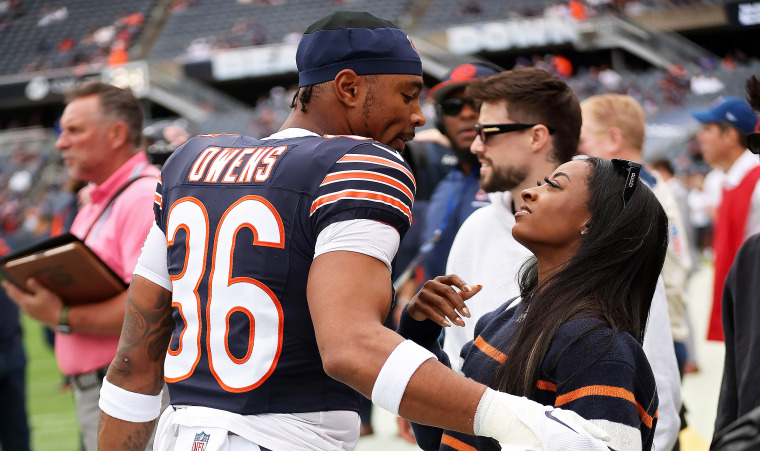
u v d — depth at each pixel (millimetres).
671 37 46906
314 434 3223
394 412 2900
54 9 57469
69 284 5699
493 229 5023
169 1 56062
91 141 6121
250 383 3166
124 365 3732
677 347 6840
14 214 46656
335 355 2922
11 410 9312
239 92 56469
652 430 3264
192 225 3389
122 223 5883
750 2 46531
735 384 4551
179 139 7770
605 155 6629
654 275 3426
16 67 54000
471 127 6250
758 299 4348
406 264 9211
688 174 37000
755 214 8906
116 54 51688
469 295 3580
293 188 3219
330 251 3082
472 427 2852
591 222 3346
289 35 52031
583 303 3189
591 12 48719
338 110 3518
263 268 3199
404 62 3510
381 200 3119
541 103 4750
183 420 3248
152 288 3660
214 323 3246
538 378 3160
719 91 42688
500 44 47531
